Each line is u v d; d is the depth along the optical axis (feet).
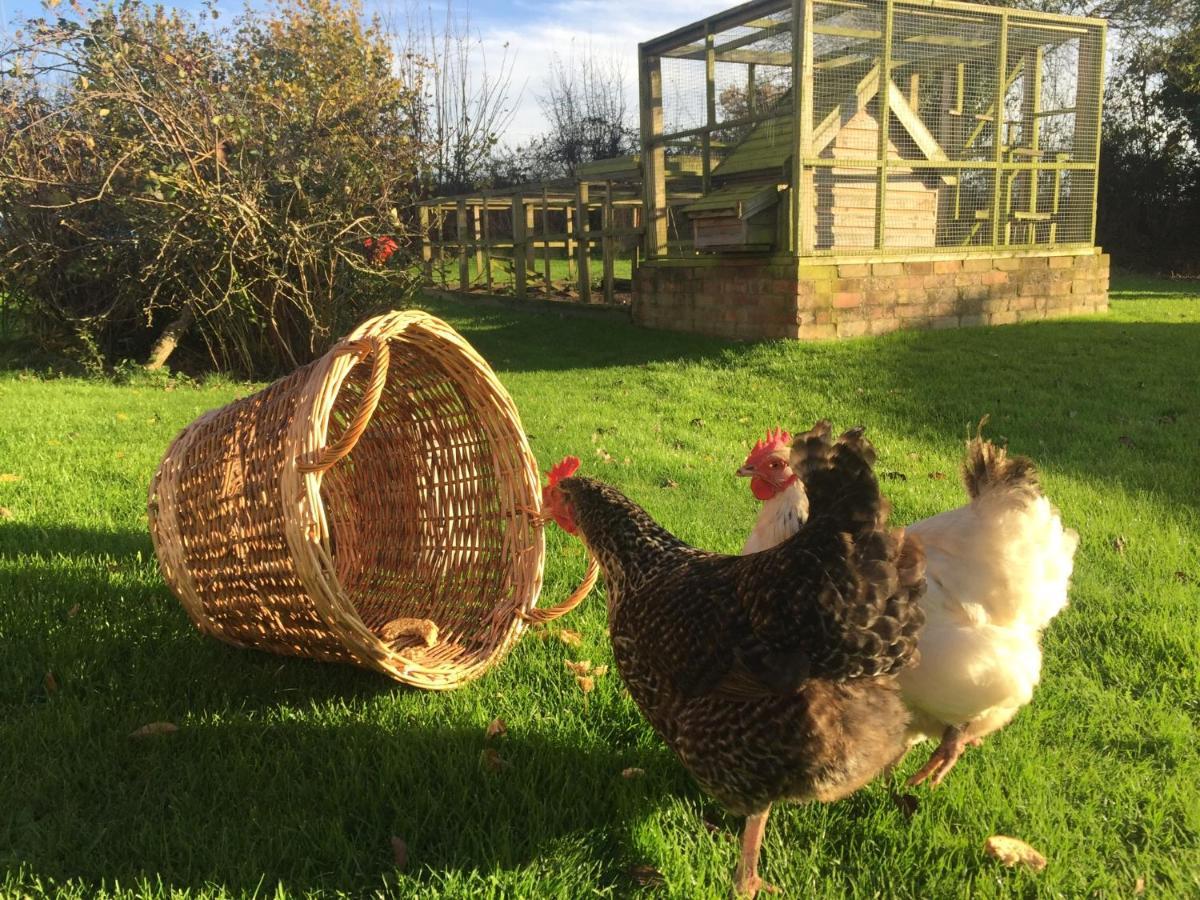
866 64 18.47
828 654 3.63
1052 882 4.09
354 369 6.89
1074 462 10.46
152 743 4.99
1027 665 4.01
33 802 4.47
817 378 15.37
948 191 20.31
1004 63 19.88
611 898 4.06
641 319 22.63
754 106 19.79
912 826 4.48
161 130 16.05
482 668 5.80
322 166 17.20
